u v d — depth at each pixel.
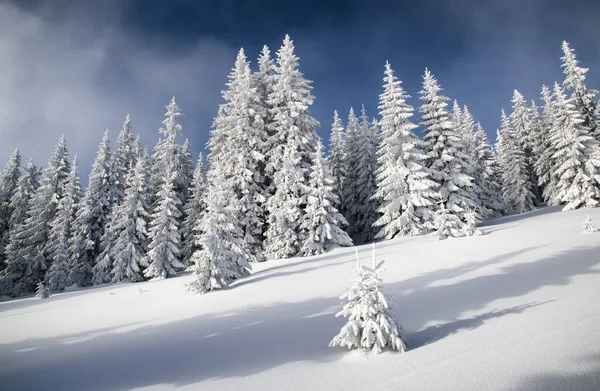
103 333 10.56
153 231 31.52
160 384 5.71
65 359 7.99
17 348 9.93
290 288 13.52
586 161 31.09
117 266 32.72
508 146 47.47
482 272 11.63
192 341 8.34
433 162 32.66
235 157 30.08
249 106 32.72
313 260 20.91
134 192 35.03
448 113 33.03
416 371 4.85
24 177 46.72
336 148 44.78
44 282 37.09
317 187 28.41
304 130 32.78
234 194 28.69
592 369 4.11
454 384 4.25
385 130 32.19
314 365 5.80
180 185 42.41
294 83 33.44
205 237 16.05
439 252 17.02
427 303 9.00
